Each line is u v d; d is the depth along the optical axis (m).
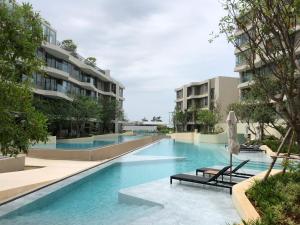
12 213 9.32
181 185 12.95
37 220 8.77
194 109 71.06
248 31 8.51
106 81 73.38
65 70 48.19
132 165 21.50
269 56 7.55
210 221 8.34
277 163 21.59
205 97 71.38
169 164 22.44
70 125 48.28
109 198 11.66
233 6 7.92
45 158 21.27
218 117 55.97
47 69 42.12
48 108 41.22
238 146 13.23
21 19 6.36
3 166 15.21
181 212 9.19
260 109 29.72
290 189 8.66
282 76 7.39
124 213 9.54
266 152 28.30
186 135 56.31
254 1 7.27
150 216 8.91
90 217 9.13
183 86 79.75
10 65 6.18
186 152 32.84
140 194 11.33
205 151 34.16
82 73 59.00
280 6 7.04
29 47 6.17
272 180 9.98
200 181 12.30
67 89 49.91
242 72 45.47
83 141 46.69
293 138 9.28
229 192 11.68
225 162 23.16
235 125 13.47
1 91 6.02
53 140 38.47
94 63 69.12
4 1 6.29
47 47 41.25
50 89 44.88
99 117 57.34
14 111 6.29
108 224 8.41
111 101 68.81
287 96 7.46
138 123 130.75
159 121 144.62
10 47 6.03
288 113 7.43
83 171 16.70
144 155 27.45
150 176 17.02
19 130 6.21
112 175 17.16
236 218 8.55
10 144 6.29
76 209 10.06
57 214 9.45
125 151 28.36
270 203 8.02
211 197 10.94
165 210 9.40
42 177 14.05
